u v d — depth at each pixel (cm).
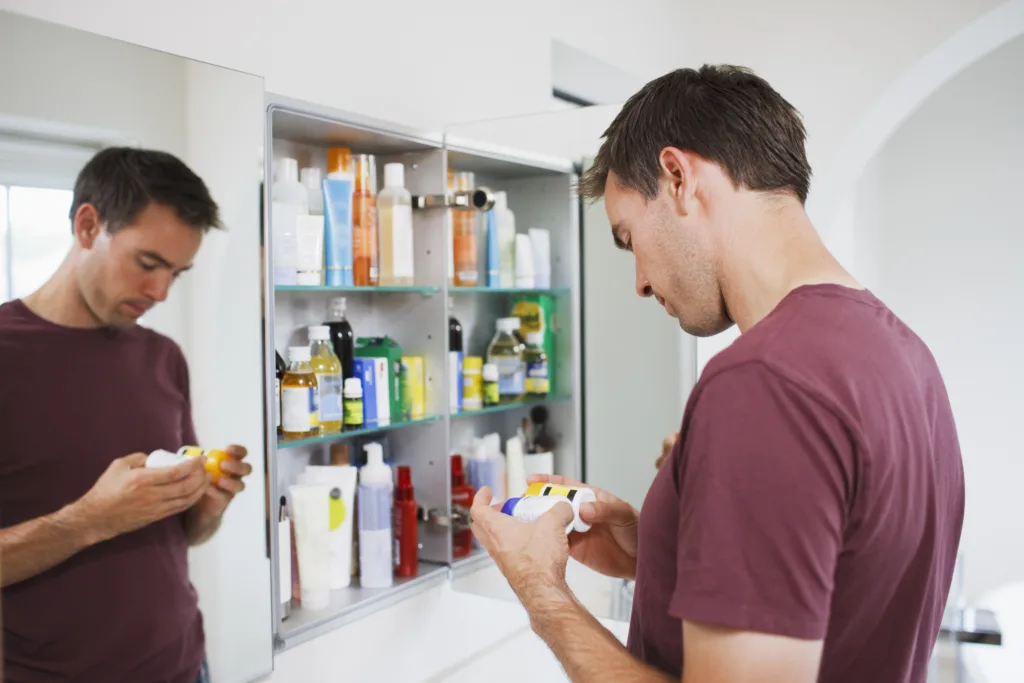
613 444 143
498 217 149
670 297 77
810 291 64
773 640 55
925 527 65
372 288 133
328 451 136
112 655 89
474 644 152
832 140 192
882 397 59
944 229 280
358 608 128
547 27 172
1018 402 273
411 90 141
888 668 67
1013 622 272
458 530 148
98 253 86
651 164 74
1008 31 182
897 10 183
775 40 198
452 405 145
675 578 71
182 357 95
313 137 130
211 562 99
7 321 79
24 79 80
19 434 81
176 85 93
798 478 56
